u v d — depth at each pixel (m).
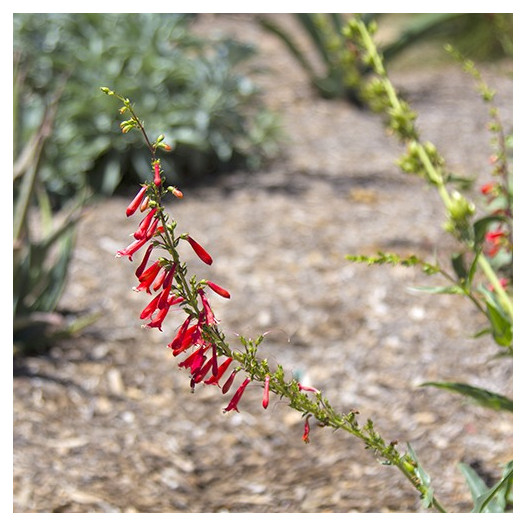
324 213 2.65
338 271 2.33
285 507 1.61
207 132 2.96
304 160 3.09
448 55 4.20
